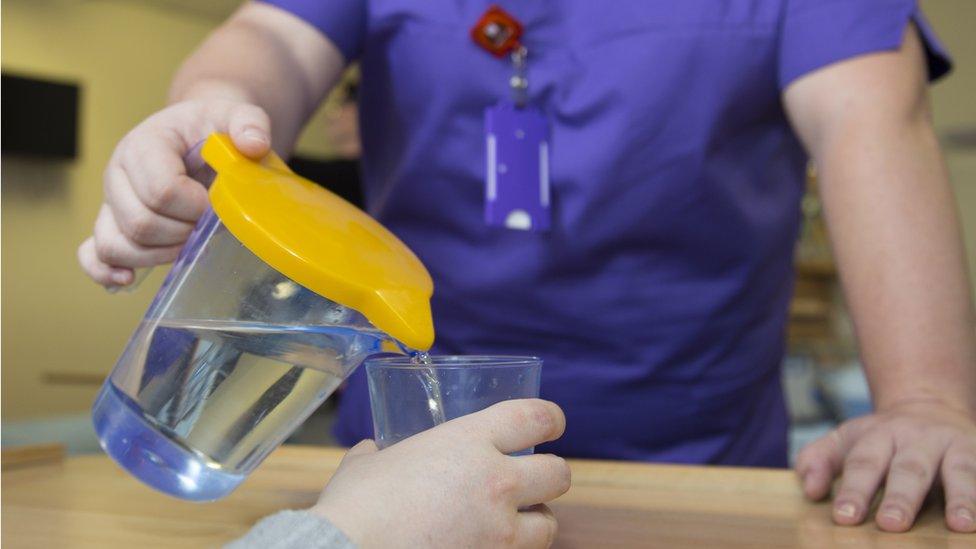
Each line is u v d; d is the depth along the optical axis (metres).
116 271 0.79
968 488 0.72
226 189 0.60
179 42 5.50
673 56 1.03
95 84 5.15
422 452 0.57
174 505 0.81
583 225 1.06
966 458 0.75
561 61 1.06
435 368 0.61
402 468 0.56
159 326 0.63
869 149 0.95
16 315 4.93
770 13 1.04
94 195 5.19
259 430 0.64
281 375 0.61
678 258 1.08
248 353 0.60
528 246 1.08
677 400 1.12
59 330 5.09
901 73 0.98
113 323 5.30
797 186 1.17
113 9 5.21
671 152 1.04
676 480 0.88
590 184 1.05
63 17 5.01
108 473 0.97
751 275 1.10
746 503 0.81
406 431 0.62
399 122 1.12
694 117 1.03
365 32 1.13
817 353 3.51
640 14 1.04
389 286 0.59
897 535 0.69
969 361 0.87
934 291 0.89
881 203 0.93
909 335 0.88
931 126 1.01
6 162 4.87
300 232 0.59
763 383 1.19
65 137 4.96
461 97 1.08
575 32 1.06
